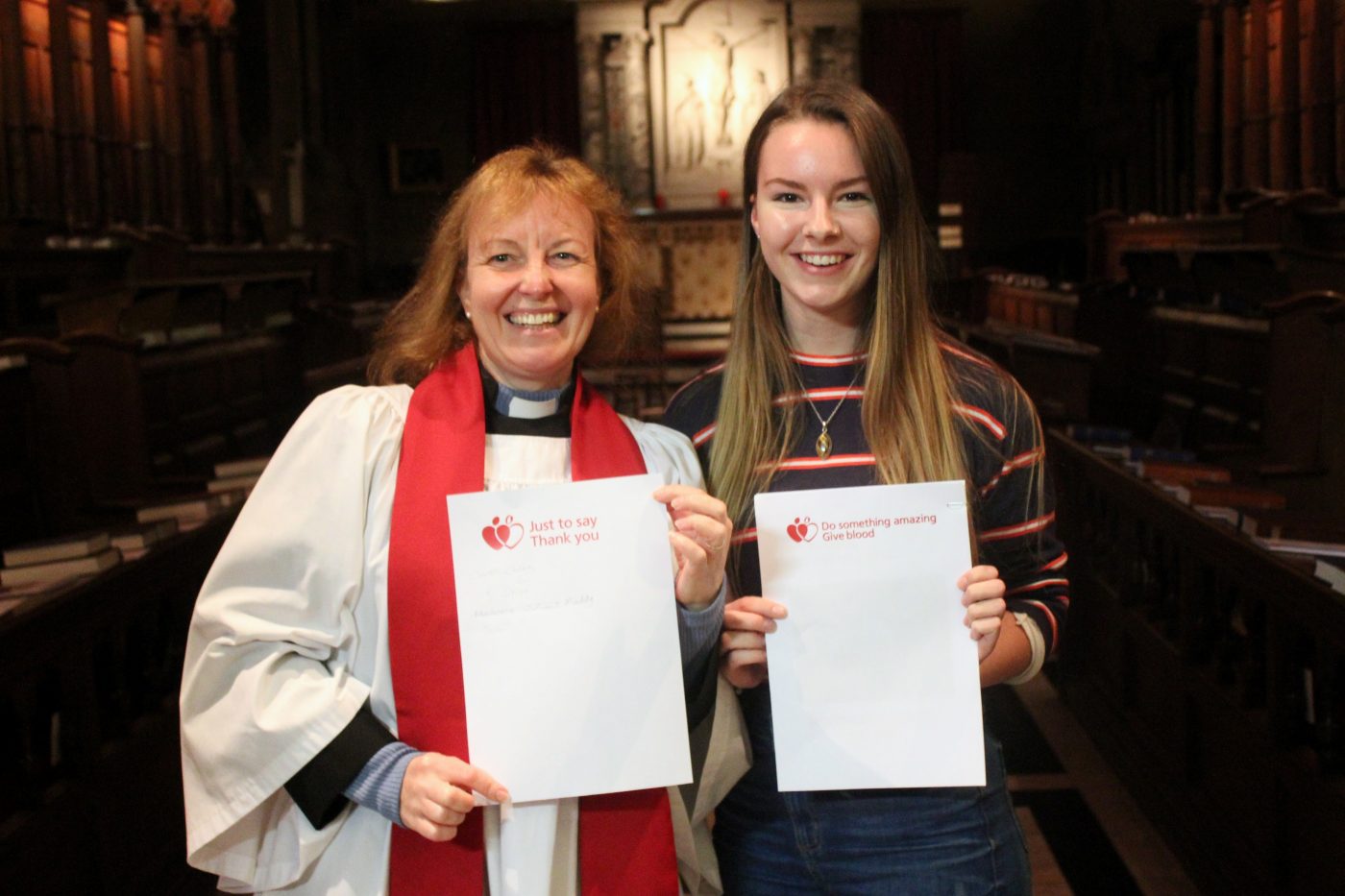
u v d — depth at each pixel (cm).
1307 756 239
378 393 154
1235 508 295
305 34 1206
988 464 165
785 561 151
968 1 1390
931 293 167
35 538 380
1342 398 380
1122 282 676
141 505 380
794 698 151
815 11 1225
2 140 689
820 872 159
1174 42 1013
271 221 1084
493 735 138
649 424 166
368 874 142
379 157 1425
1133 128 1170
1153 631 335
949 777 151
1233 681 286
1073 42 1385
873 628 151
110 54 800
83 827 244
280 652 141
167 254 739
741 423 167
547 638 139
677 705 140
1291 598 234
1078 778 369
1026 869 164
